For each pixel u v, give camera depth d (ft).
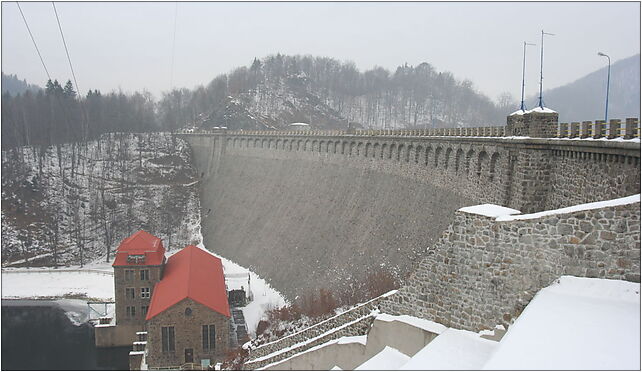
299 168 341.00
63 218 383.65
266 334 191.42
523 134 141.59
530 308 62.39
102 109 568.00
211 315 186.80
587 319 57.93
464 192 178.70
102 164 458.50
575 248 69.00
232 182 422.00
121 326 217.97
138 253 217.77
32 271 320.29
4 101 492.13
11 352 213.66
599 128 112.47
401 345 86.74
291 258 269.23
